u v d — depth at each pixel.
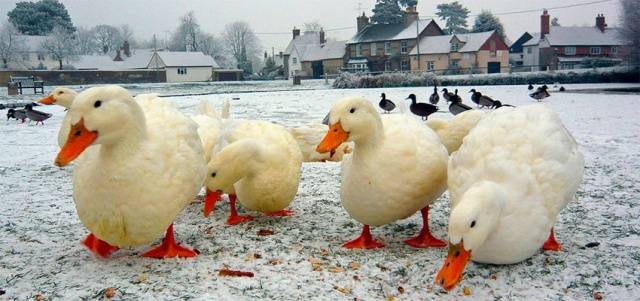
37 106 7.09
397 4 26.08
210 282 1.22
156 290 1.19
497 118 1.31
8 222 1.65
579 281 1.22
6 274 1.27
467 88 10.59
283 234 1.54
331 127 1.35
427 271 1.28
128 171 1.21
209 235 1.53
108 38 33.72
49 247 1.44
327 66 23.12
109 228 1.24
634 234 1.47
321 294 1.18
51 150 3.12
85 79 18.03
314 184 2.07
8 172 2.39
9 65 21.77
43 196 1.95
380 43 21.16
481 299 1.17
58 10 28.02
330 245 1.46
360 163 1.37
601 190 1.91
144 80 20.17
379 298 1.18
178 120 1.34
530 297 1.18
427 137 1.42
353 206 1.40
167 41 32.72
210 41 31.61
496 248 1.18
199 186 1.36
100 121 1.17
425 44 20.09
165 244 1.38
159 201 1.24
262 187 1.58
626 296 1.17
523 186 1.19
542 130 1.25
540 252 1.36
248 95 9.40
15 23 26.89
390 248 1.45
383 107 5.92
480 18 27.31
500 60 19.36
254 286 1.21
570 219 1.61
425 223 1.47
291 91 10.95
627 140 3.12
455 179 1.30
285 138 1.66
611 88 9.49
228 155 1.51
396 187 1.36
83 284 1.22
